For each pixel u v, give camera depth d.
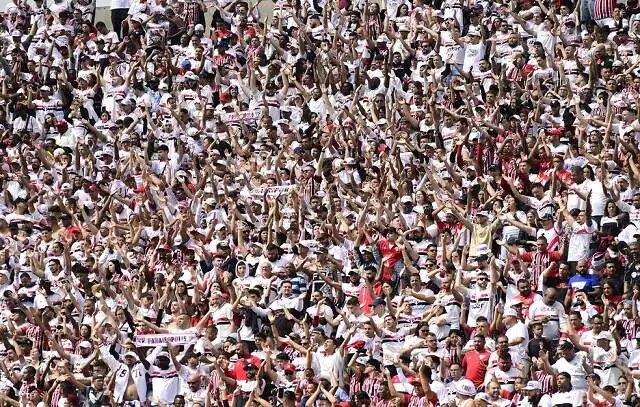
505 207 93.56
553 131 101.81
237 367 85.19
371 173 102.94
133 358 86.69
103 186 108.56
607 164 98.12
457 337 82.38
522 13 116.94
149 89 118.62
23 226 103.38
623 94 107.38
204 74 119.31
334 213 97.12
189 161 110.06
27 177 110.19
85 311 92.50
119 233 102.12
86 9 129.12
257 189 102.50
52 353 90.06
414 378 81.75
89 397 86.94
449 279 86.44
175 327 89.62
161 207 105.00
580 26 116.38
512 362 80.62
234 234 97.81
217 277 92.69
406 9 121.44
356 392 82.56
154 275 96.44
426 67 114.69
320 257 92.75
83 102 119.06
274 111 113.75
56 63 124.31
